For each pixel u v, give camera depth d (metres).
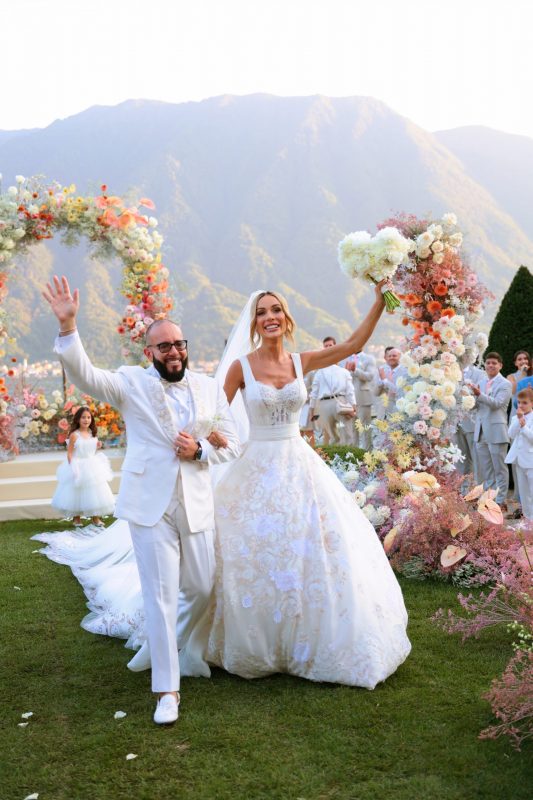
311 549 3.78
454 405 6.79
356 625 3.67
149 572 3.52
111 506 7.82
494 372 8.39
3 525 8.35
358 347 4.43
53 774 2.97
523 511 7.46
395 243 4.43
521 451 7.36
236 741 3.17
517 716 3.05
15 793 2.85
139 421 3.63
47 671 4.05
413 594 5.25
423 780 2.83
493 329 10.40
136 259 8.90
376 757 3.01
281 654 3.78
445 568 5.48
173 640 3.50
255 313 4.25
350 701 3.51
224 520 3.93
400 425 6.93
